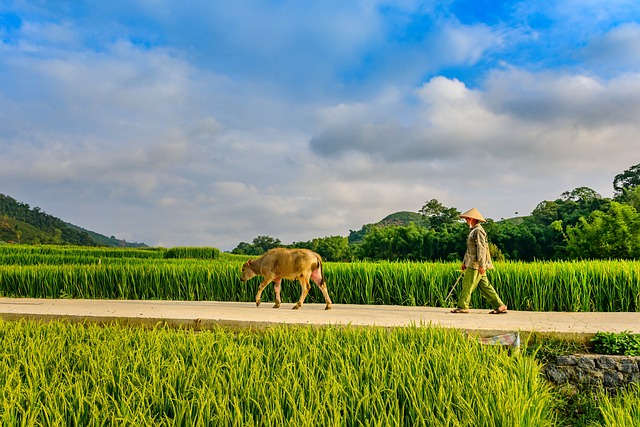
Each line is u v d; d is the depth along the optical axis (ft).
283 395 16.44
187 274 54.49
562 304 43.68
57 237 447.42
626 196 199.52
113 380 17.81
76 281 57.77
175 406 16.06
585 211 196.03
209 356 21.15
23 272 58.85
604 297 43.06
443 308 42.55
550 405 20.06
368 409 15.78
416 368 18.65
